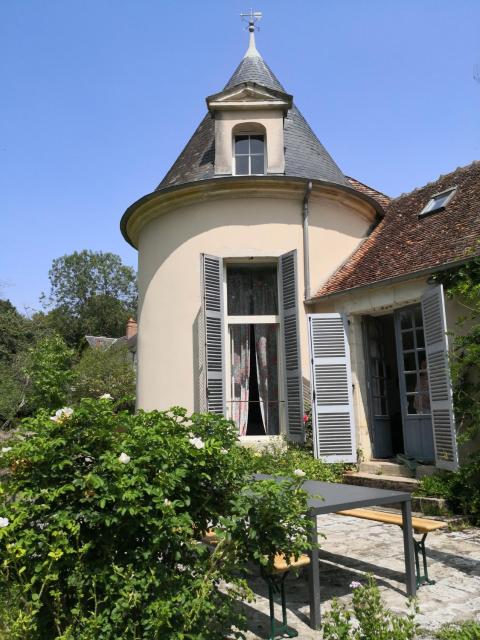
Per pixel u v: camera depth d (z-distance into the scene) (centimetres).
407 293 847
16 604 279
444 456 729
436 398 755
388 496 439
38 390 741
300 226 1029
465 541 597
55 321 5119
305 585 489
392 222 1111
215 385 940
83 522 306
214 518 348
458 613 403
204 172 1084
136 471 299
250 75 1216
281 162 1048
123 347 2839
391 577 495
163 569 302
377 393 974
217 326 962
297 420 933
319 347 926
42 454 301
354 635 294
